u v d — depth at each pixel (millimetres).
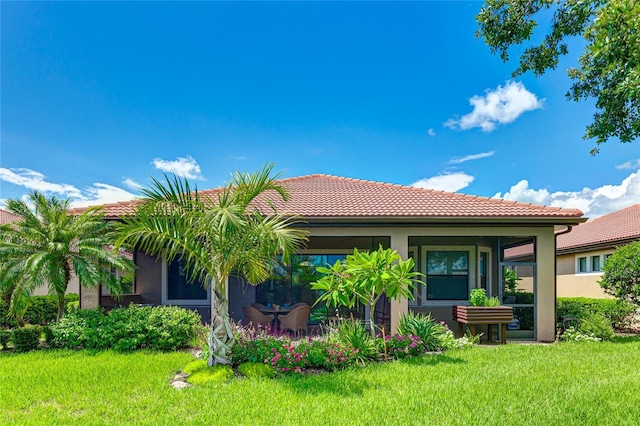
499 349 9672
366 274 8719
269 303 14641
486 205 12312
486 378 7043
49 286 10609
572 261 21125
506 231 11641
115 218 11336
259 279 9141
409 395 6156
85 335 9664
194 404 5898
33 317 14984
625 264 12562
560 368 7723
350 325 9344
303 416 5391
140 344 9781
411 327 9898
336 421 5230
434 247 14070
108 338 9672
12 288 11133
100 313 10445
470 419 5285
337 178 17969
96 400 6109
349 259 9180
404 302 11445
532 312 12727
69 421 5340
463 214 11203
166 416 5441
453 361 8375
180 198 7352
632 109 8867
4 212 23078
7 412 5727
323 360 7934
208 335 8617
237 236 7477
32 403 6074
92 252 10438
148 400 6059
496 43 9312
